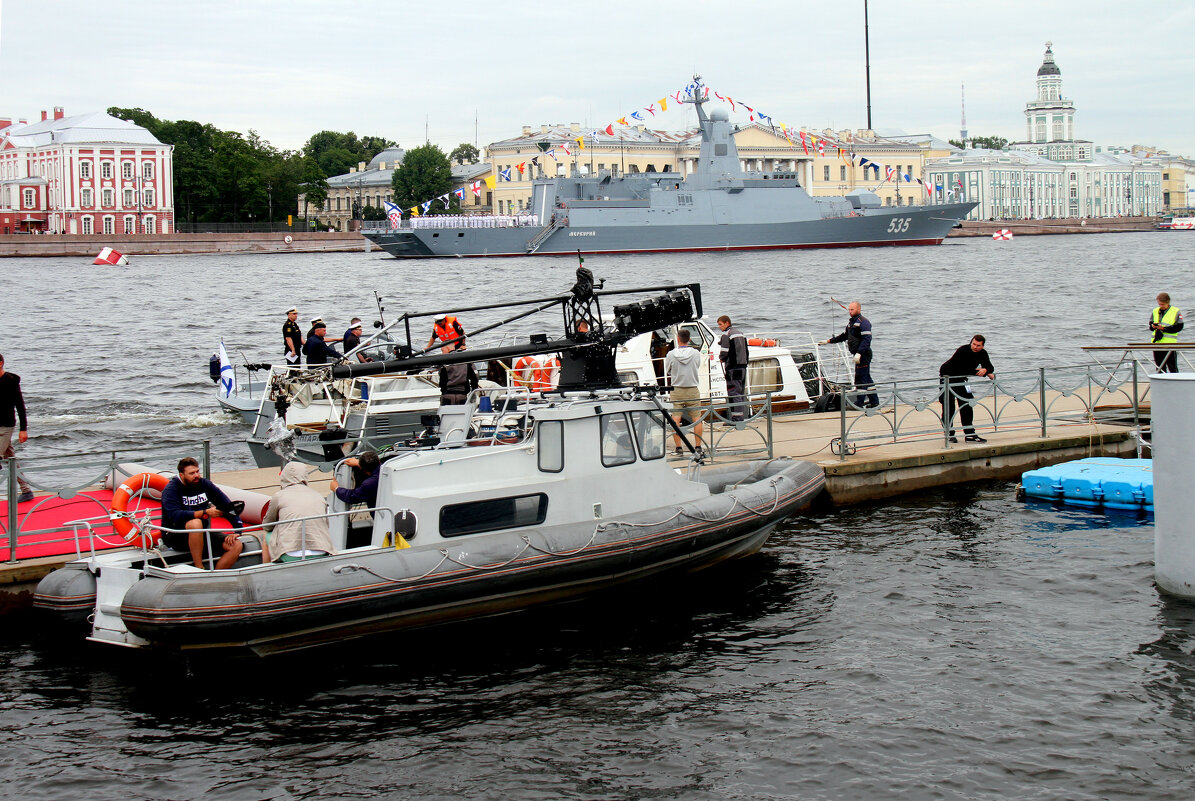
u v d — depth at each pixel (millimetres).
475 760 8906
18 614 11445
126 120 153250
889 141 159500
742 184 105125
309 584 10109
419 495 10836
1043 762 8539
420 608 10648
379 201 188250
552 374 17719
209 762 8938
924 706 9500
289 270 94062
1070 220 190375
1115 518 14500
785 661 10562
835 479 15328
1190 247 118688
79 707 9922
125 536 11125
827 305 51094
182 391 28797
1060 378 20375
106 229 137125
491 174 156750
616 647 11039
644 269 84938
